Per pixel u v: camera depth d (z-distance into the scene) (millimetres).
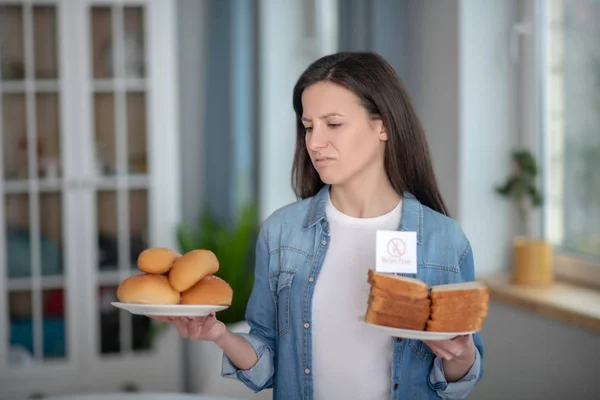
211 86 3732
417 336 1130
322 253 1357
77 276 3408
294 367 1353
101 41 3365
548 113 2797
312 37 3809
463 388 1309
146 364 3482
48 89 3326
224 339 1297
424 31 3068
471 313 1170
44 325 3387
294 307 1353
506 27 2865
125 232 3441
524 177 2719
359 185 1358
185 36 3865
